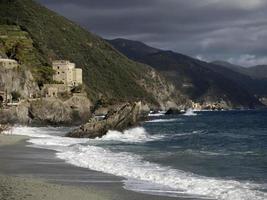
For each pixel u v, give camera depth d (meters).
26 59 168.25
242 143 60.91
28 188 23.22
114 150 49.97
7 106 119.50
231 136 76.69
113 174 30.23
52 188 23.64
